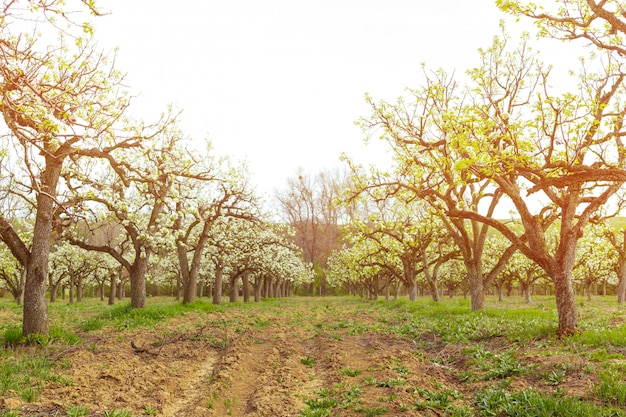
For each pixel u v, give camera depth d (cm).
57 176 1431
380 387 944
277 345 1512
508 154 1093
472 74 1522
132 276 2303
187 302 2780
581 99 1019
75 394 870
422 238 3111
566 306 1291
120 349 1322
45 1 628
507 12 1073
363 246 3384
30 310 1352
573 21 1054
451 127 1283
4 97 639
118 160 2053
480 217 1530
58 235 1577
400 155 1939
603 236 3158
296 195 8219
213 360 1295
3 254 3048
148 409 805
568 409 701
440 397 858
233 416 839
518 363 1023
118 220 2061
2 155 1013
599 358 950
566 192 1416
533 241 1388
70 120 738
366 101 1830
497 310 2008
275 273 4994
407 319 2102
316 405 863
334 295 8325
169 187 1775
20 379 940
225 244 3231
